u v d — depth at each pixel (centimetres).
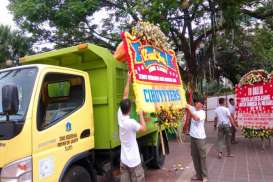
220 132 1090
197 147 788
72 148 558
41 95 513
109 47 1730
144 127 580
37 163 485
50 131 513
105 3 1681
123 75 679
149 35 669
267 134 1222
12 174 460
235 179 814
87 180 603
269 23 1830
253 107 1263
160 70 691
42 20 1617
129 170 563
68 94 574
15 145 464
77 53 641
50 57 664
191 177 836
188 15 1584
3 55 1942
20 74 531
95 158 649
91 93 634
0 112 493
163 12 1387
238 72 3081
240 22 1694
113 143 623
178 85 763
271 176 841
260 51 2225
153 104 624
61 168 530
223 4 1436
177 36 1705
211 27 1705
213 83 3291
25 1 1565
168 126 688
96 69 642
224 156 1111
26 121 477
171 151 1233
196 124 789
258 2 1614
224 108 1091
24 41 1947
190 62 1741
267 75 1235
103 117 629
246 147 1293
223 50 2630
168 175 861
